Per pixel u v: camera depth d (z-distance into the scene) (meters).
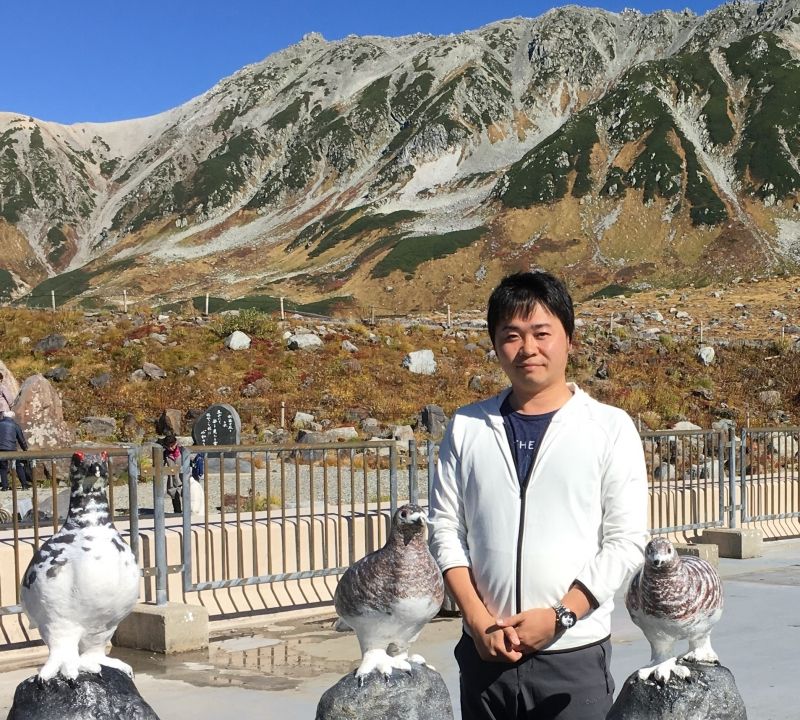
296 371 30.56
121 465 19.16
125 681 3.91
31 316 33.88
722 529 12.86
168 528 8.92
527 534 3.65
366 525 9.68
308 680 7.09
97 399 27.83
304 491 17.17
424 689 3.93
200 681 7.07
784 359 36.47
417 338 35.56
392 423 27.16
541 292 3.75
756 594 10.22
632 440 3.75
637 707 4.02
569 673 3.62
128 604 3.82
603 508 3.69
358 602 3.83
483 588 3.73
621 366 34.72
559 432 3.69
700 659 4.10
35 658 7.71
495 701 3.71
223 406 21.02
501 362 3.82
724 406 32.34
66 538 3.72
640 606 3.92
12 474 7.64
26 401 22.27
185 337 32.44
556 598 3.61
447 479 3.89
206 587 8.54
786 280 64.12
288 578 8.97
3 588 7.83
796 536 14.23
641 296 60.97
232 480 18.28
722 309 51.81
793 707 6.32
